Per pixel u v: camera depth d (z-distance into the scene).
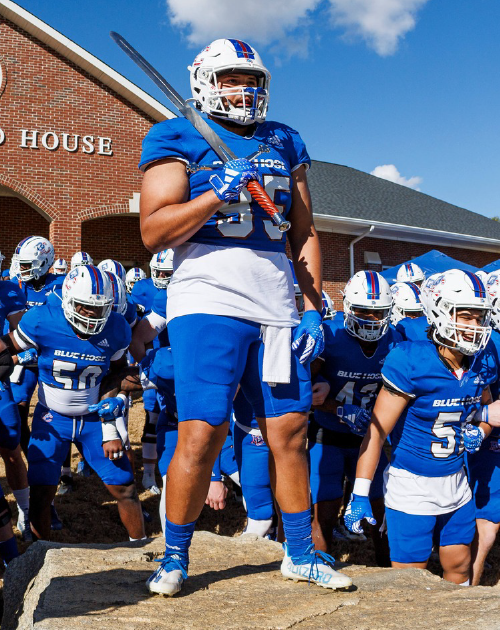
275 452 2.45
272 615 2.21
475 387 3.37
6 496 6.12
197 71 2.42
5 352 4.26
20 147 14.63
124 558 2.87
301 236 2.60
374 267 19.28
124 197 15.52
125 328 4.52
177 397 2.34
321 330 2.41
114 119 15.47
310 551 2.54
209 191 2.15
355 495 3.16
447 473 3.48
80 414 4.37
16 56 14.66
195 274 2.33
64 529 5.54
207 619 2.17
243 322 2.32
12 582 3.04
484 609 2.20
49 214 14.84
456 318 3.14
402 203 22.38
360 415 4.05
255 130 2.51
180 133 2.35
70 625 2.09
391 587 2.60
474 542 4.11
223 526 5.81
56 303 4.40
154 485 6.73
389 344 4.26
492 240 21.70
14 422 5.10
